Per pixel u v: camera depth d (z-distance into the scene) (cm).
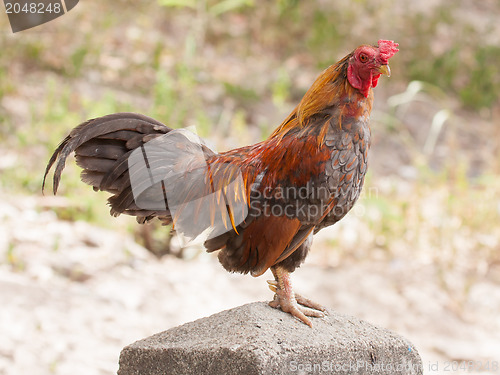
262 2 1351
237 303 680
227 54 1197
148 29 1196
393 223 845
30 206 769
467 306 726
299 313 400
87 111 891
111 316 616
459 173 900
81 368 537
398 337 405
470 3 1523
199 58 1137
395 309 701
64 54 1066
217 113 1012
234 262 411
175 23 1234
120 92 1007
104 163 392
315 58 1224
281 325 388
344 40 1283
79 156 390
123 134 393
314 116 391
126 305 641
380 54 374
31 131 863
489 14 1498
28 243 703
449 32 1374
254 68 1170
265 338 366
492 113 1153
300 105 398
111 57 1098
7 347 543
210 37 1217
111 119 391
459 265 797
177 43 1185
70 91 981
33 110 869
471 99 1176
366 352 388
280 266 407
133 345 392
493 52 1318
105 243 737
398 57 1250
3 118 890
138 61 1098
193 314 647
